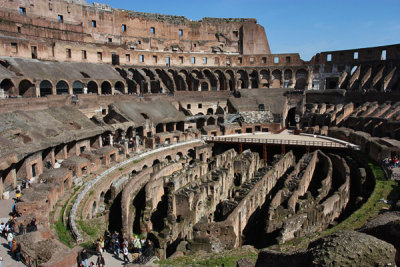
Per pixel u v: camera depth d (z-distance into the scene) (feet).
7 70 173.17
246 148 210.59
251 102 268.00
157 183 118.42
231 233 87.56
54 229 81.51
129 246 80.74
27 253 61.46
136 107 209.05
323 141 198.49
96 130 157.69
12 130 118.73
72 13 257.96
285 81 314.55
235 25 341.21
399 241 41.11
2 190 96.73
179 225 96.37
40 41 212.23
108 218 107.34
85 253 63.77
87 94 192.24
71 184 112.47
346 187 120.98
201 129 232.94
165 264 69.72
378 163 146.30
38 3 236.02
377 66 269.85
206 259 72.95
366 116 208.74
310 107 275.18
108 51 254.06
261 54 316.81
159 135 197.36
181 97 254.68
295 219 90.43
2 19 194.18
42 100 159.63
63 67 211.41
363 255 35.14
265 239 93.09
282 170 164.45
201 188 113.91
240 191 115.75
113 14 282.15
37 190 92.53
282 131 249.75
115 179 131.75
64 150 136.77
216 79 290.15
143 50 292.20
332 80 296.51
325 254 35.94
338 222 103.65
